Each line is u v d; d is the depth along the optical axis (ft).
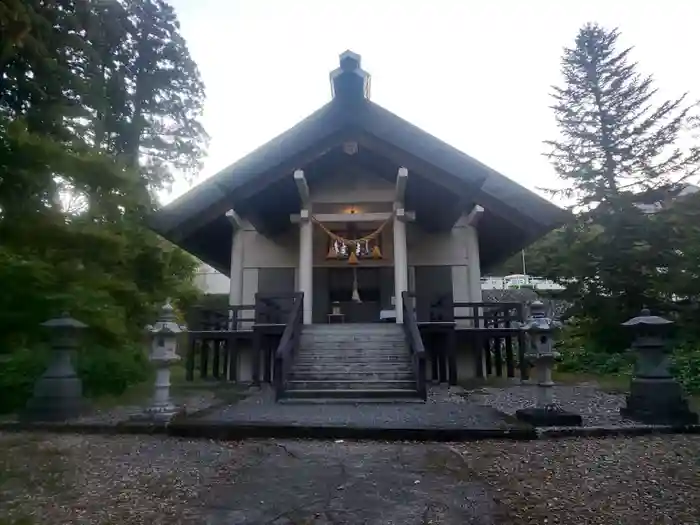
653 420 19.15
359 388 26.78
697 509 10.18
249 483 12.07
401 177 35.76
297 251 44.37
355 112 35.91
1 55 31.60
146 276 39.73
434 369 37.19
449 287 43.11
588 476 12.52
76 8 43.32
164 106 66.03
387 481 12.14
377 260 43.78
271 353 37.70
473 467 13.41
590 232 53.11
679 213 49.19
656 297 48.62
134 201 35.94
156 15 64.18
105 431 18.83
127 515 10.00
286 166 36.70
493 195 34.73
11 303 27.20
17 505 10.66
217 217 37.63
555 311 64.54
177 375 48.14
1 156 28.73
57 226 29.81
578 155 63.72
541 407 19.34
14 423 19.49
